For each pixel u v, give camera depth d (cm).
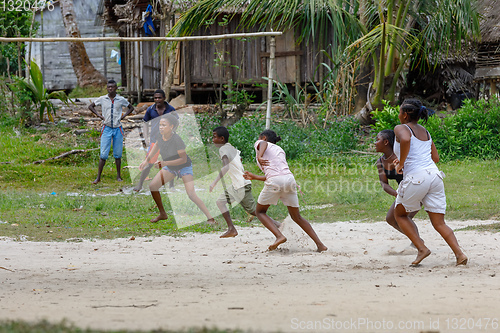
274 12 6366
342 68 6981
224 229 3256
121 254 2512
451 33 6856
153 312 1220
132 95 8631
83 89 10956
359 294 1466
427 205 2158
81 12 11538
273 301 1359
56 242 2838
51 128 7081
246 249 2647
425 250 2147
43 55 11425
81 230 3177
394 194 2517
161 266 2192
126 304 1343
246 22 7775
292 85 7775
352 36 6781
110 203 4034
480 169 5366
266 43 7831
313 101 7975
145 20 8288
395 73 6862
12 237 2928
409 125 2191
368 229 3212
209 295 1481
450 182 4859
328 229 3222
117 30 9338
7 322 1017
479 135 5975
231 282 1777
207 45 7981
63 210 3825
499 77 7631
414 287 1590
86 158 5975
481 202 3991
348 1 6756
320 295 1454
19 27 8150
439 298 1387
